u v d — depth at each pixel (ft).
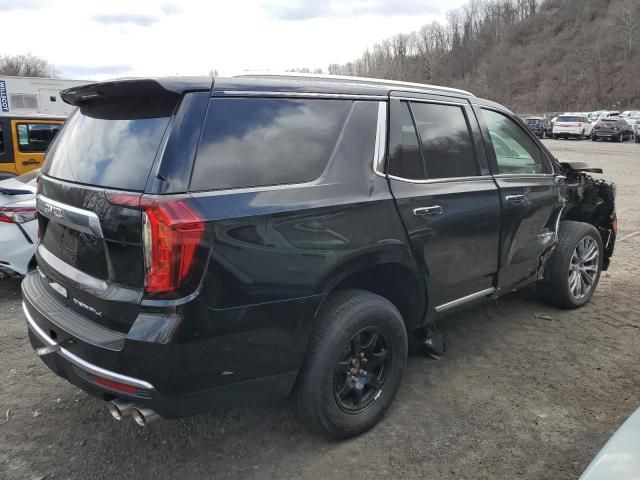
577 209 17.19
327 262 9.01
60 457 9.69
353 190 9.55
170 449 9.96
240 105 8.61
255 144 8.63
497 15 454.40
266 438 10.27
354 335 9.62
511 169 13.64
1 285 19.30
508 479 9.07
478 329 15.10
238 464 9.52
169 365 7.63
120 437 10.30
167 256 7.52
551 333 14.79
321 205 8.96
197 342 7.77
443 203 11.10
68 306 9.27
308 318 8.91
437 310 11.59
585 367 12.87
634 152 87.40
